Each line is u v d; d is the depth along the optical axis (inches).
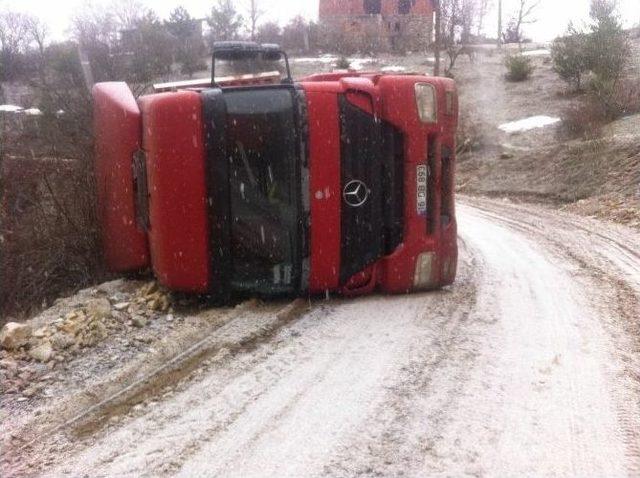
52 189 459.5
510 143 930.1
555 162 730.8
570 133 867.4
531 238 424.2
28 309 392.2
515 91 1229.7
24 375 189.8
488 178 794.2
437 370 189.3
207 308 251.9
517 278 299.9
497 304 253.8
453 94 263.0
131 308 245.1
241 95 237.3
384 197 251.6
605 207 530.6
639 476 135.0
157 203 239.1
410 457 144.2
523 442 148.9
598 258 343.0
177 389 180.9
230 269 241.9
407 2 1894.7
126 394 179.9
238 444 151.5
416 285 261.1
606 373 184.5
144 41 1508.4
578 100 1054.4
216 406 170.1
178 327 228.1
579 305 251.8
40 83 1094.4
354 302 255.9
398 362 195.6
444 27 1576.0
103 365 197.9
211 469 141.6
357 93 241.8
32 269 430.6
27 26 1700.3
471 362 194.7
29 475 142.0
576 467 138.6
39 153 562.9
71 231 424.5
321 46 1803.6
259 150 237.3
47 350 202.1
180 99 232.4
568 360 194.5
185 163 233.8
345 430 156.5
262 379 185.6
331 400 171.9
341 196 243.8
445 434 153.3
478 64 1549.0
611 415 160.1
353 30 1813.5
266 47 259.6
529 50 1784.0
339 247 246.2
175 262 239.0
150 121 238.8
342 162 242.2
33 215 468.4
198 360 200.8
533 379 181.8
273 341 215.5
